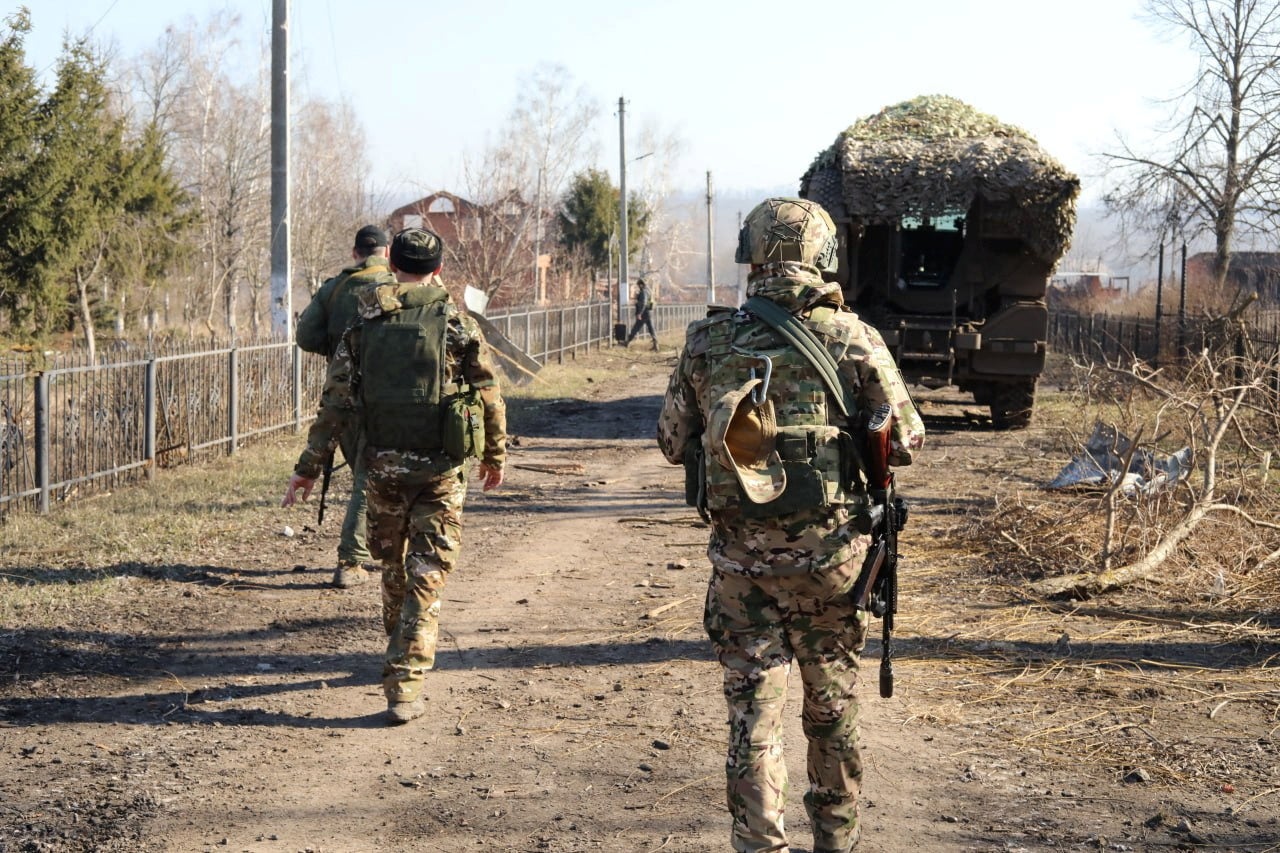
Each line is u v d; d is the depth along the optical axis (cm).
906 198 1414
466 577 744
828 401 308
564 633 615
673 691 520
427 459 477
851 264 1465
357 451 495
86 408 984
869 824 380
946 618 638
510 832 375
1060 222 1409
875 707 498
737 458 301
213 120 5031
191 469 1134
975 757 441
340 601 668
